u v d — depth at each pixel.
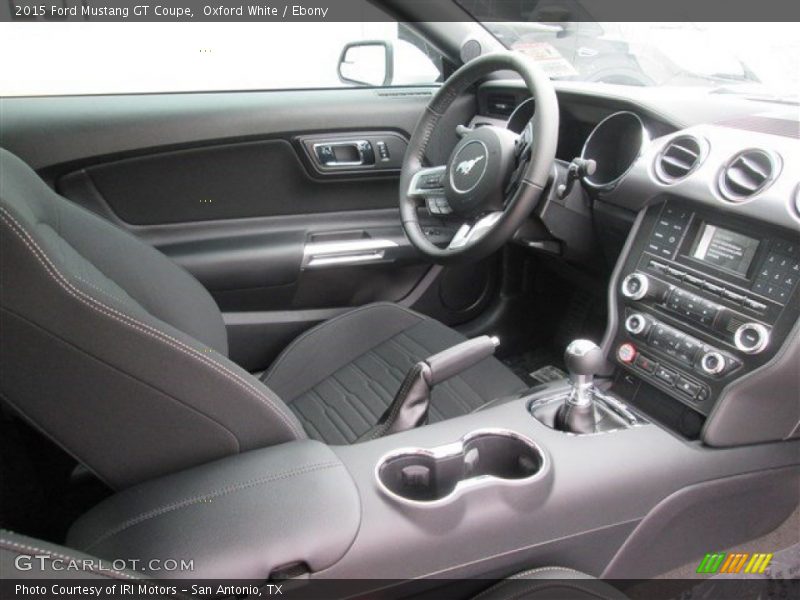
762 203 1.00
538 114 1.23
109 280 0.84
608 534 0.87
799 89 1.38
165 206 1.56
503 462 0.91
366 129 1.69
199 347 0.70
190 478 0.74
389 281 1.78
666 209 1.17
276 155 1.61
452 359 0.97
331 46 1.73
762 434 1.00
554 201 1.35
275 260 1.61
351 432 1.22
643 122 1.33
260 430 0.78
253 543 0.68
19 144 1.42
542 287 1.88
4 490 0.75
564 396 0.99
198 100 1.59
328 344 1.44
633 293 1.15
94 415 0.69
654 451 0.92
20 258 0.59
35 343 0.63
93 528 0.70
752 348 0.96
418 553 0.74
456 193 1.37
